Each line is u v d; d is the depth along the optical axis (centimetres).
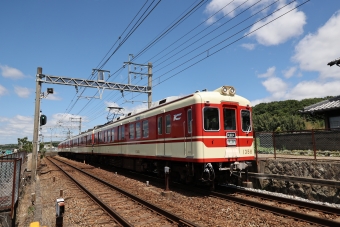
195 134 881
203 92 928
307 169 882
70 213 726
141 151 1312
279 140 1525
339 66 1303
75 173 1698
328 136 1267
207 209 708
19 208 810
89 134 2589
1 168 706
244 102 989
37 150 1460
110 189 1055
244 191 881
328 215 614
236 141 935
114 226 601
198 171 941
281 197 752
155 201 811
